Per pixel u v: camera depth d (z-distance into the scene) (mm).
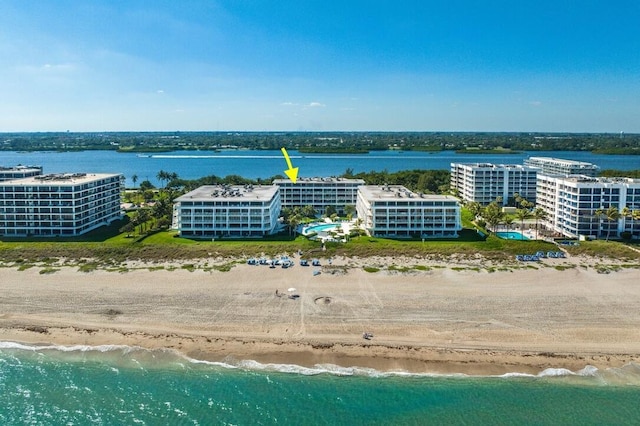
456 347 100500
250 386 88750
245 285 133375
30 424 79312
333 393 86812
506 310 117188
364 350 99438
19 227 187750
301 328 108188
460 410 82625
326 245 170250
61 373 92750
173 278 138500
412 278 138750
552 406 83625
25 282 135000
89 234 190375
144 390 87750
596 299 123500
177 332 106688
